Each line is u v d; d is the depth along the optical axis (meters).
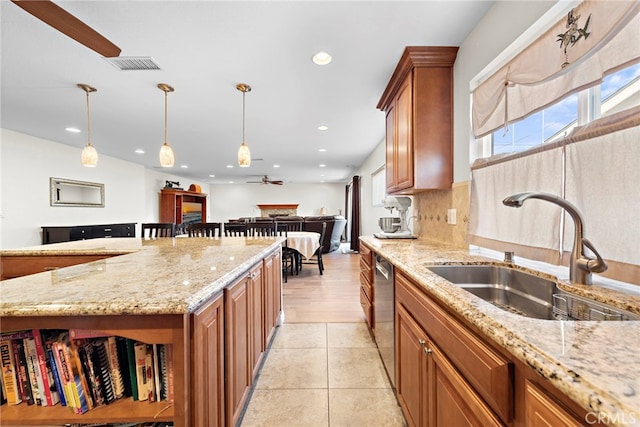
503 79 1.51
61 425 0.89
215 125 3.84
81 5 1.57
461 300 0.82
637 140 0.84
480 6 1.62
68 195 4.96
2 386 0.90
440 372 0.96
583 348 0.51
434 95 2.07
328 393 1.69
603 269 0.90
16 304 0.81
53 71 2.33
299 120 3.66
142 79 2.49
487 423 0.67
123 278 1.09
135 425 0.95
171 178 8.81
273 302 2.33
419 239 2.60
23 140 4.18
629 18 0.88
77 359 0.89
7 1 1.53
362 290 2.76
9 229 4.00
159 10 1.62
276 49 2.04
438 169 2.08
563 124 1.26
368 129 4.10
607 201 0.92
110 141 4.67
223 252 1.79
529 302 1.22
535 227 1.24
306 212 11.75
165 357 0.93
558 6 1.21
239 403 1.37
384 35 1.88
